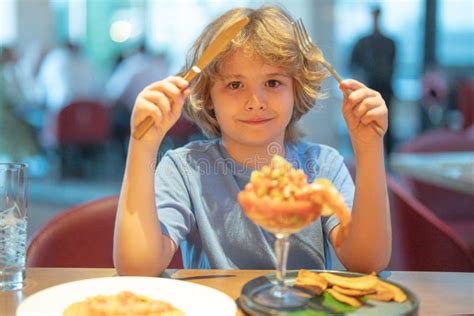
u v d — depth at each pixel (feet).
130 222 3.38
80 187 19.33
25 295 3.05
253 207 2.60
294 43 3.71
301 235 3.96
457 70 19.56
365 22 19.76
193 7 21.42
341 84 3.41
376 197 3.53
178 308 2.76
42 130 19.22
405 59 19.77
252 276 3.36
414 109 19.95
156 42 22.17
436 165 7.70
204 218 3.98
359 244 3.56
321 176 4.22
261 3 4.60
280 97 3.77
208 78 3.91
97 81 21.53
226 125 3.86
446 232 5.24
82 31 23.18
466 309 2.88
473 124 14.82
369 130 3.45
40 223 15.38
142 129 3.27
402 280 3.34
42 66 21.02
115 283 3.02
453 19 19.42
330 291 2.83
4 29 24.02
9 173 3.17
